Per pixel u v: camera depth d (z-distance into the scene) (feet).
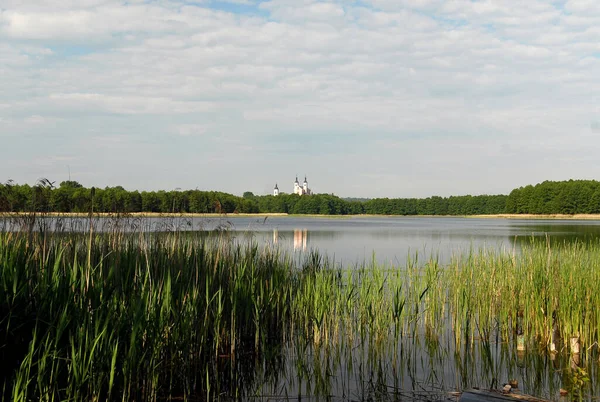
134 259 31.48
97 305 24.17
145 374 25.04
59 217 34.58
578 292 34.71
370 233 172.96
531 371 30.66
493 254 50.39
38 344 21.90
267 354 33.27
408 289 45.75
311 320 39.45
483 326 38.01
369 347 34.19
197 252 37.63
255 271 41.24
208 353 31.96
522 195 445.37
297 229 200.64
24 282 22.70
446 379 29.30
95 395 21.66
